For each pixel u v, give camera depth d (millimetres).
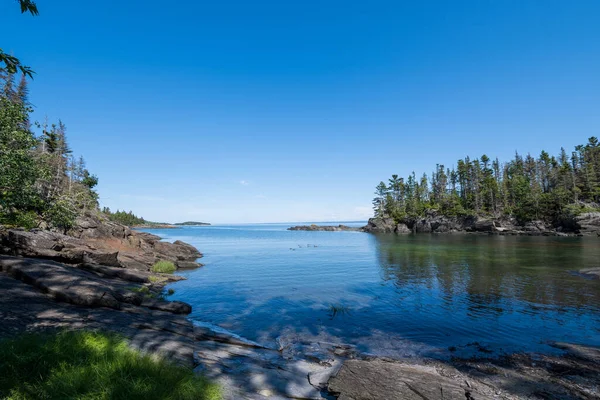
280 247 64188
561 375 8891
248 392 7152
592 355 10375
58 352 5887
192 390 5801
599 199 100438
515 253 42344
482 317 14820
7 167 17578
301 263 37094
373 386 7383
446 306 16844
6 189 19297
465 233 106188
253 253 51000
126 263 28875
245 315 15578
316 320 14695
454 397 6910
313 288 22250
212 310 16500
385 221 143000
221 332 12852
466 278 24875
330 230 192125
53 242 21094
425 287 21938
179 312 15625
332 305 17391
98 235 38750
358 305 17391
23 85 48562
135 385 5250
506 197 119062
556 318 14500
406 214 140125
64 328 8492
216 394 6176
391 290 21219
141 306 14797
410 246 58750
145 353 7383
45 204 25906
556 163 125062
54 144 58406
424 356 10469
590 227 81312
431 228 119562
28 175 19719
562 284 21859
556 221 93250
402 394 7051
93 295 12070
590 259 34625
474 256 39719
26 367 5355
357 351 10977
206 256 46188
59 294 11883
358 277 26703
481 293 19672
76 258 21391
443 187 145875
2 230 21562
